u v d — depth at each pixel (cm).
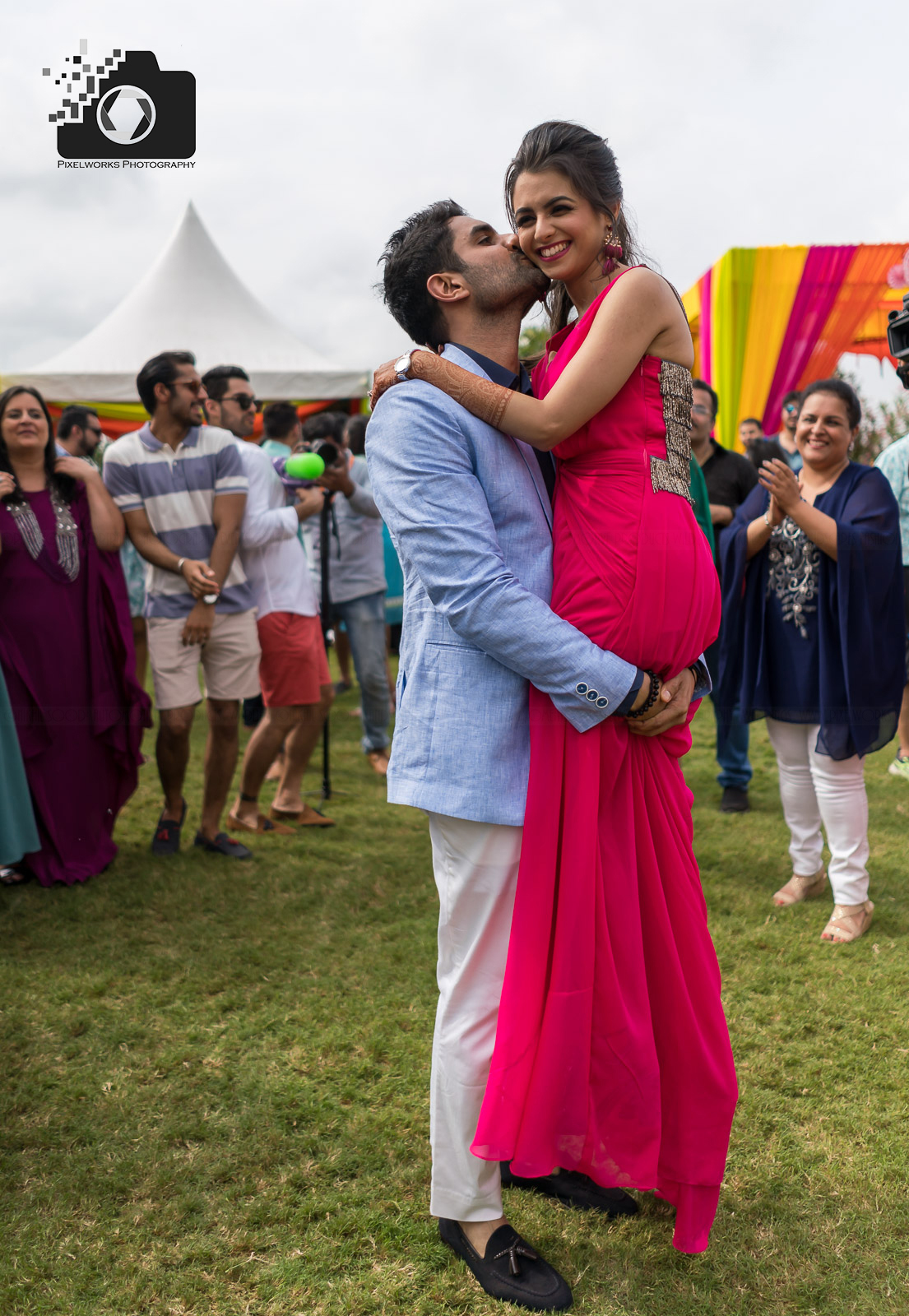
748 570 330
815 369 570
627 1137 161
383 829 435
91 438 455
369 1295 167
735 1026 254
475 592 153
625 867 161
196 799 473
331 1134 213
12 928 326
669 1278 171
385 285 177
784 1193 191
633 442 158
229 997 275
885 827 411
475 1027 167
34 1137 212
